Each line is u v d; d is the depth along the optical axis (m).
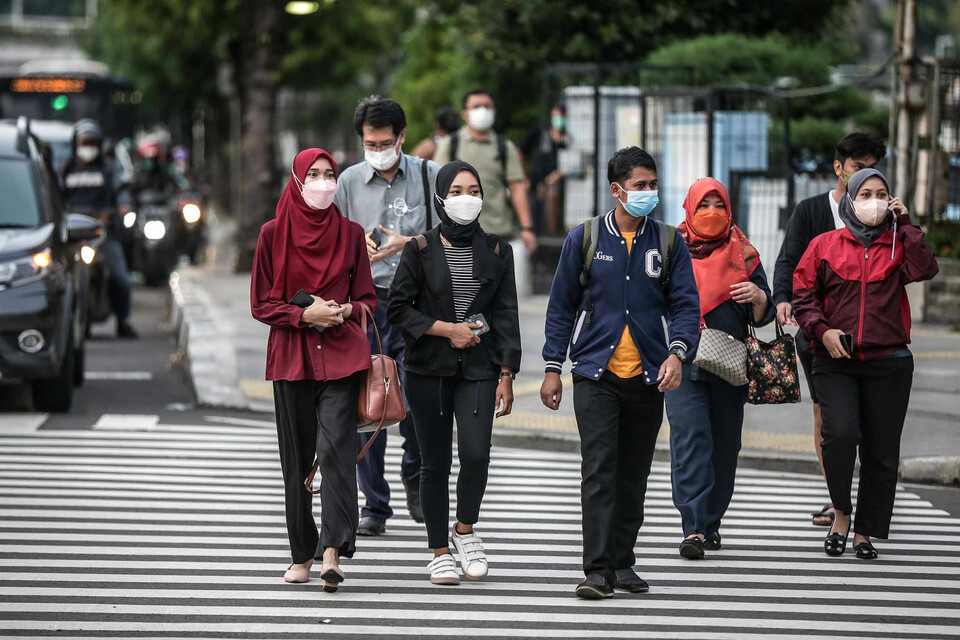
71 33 144.50
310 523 16.03
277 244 15.58
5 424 26.64
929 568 17.28
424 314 15.82
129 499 20.36
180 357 36.41
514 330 15.88
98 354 38.09
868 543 17.81
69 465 22.77
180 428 26.59
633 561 16.08
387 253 18.17
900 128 38.84
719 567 17.14
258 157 58.91
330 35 93.44
